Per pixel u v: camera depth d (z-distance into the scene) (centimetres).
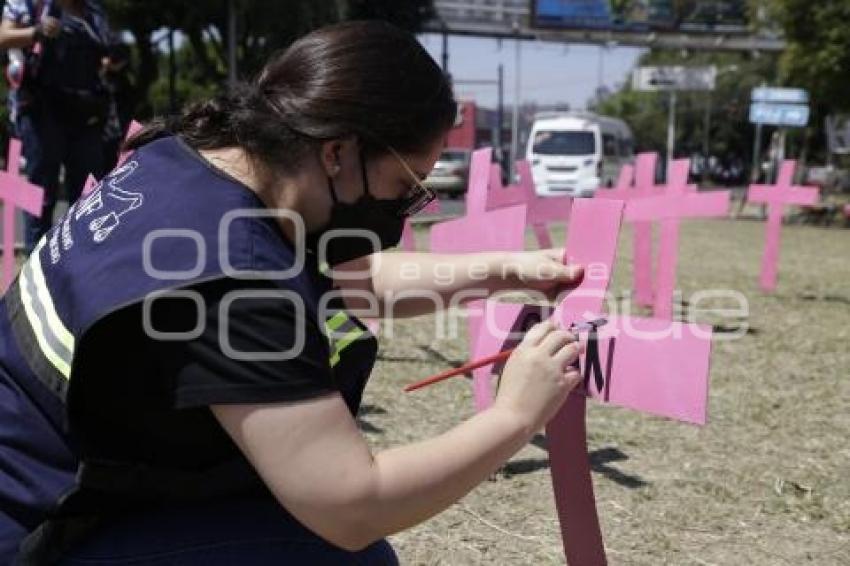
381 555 152
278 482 125
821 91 1914
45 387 134
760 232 1576
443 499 133
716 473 328
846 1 1809
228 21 1781
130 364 129
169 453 135
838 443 363
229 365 123
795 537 279
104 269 129
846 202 2169
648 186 625
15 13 525
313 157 133
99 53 551
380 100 129
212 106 143
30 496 137
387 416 376
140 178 141
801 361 504
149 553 138
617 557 262
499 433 137
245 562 139
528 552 262
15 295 145
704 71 2877
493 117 4831
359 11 1966
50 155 541
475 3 3391
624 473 325
